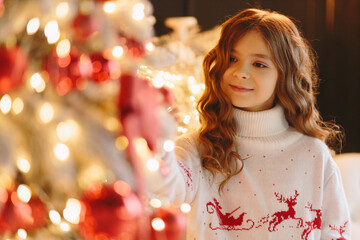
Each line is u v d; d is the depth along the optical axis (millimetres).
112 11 566
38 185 561
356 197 2592
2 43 531
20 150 508
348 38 3664
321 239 1530
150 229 614
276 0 3646
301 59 1539
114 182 547
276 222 1444
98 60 568
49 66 545
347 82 3689
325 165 1562
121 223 532
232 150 1477
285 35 1474
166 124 600
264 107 1567
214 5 3533
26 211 556
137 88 562
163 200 698
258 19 1448
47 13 509
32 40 570
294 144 1540
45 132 501
